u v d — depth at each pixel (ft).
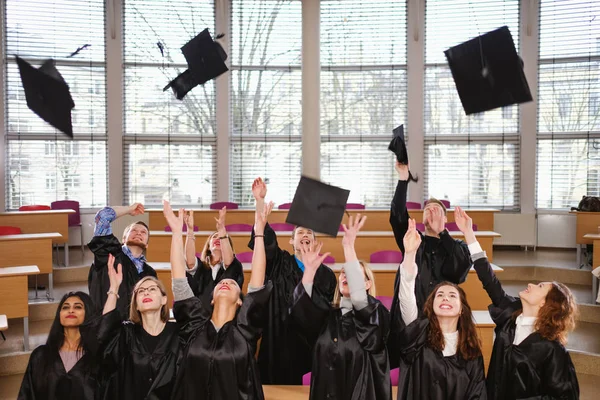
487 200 30.42
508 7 29.89
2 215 23.89
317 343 9.62
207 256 13.33
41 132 29.73
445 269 12.40
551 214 29.27
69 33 29.99
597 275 20.03
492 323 13.66
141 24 30.76
